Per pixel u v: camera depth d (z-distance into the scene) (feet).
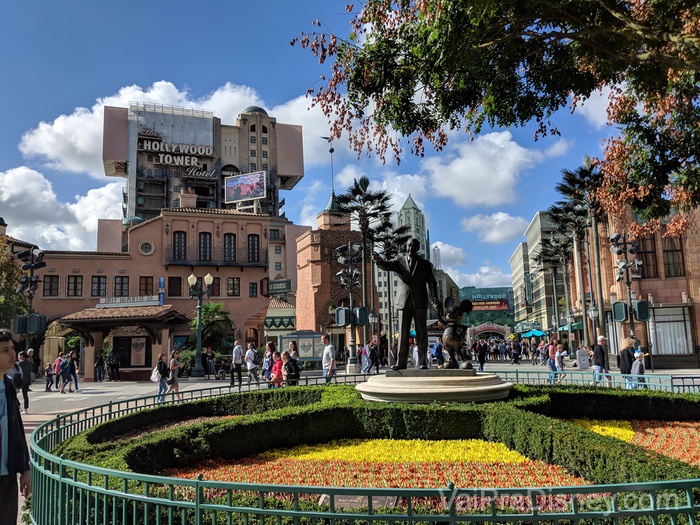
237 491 18.80
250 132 340.59
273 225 300.40
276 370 60.54
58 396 74.59
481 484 22.12
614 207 46.09
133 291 151.12
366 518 11.48
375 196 126.41
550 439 24.88
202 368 104.73
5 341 15.43
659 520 15.03
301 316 207.31
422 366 39.68
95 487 14.35
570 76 37.19
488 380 36.70
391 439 32.81
